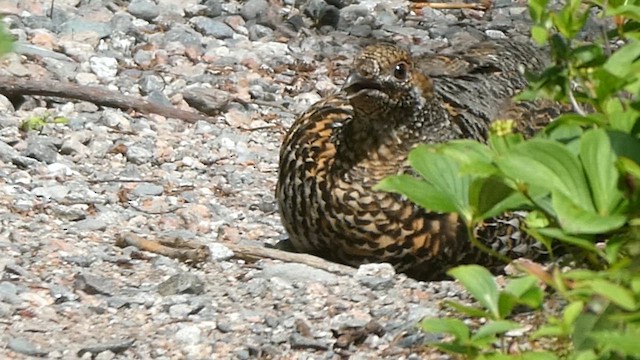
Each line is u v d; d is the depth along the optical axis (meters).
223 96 15.05
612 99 6.61
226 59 16.47
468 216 5.97
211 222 11.85
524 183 5.94
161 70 15.84
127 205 12.13
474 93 11.54
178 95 15.02
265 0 18.36
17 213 11.54
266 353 8.98
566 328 5.80
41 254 10.52
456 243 10.24
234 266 10.51
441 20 19.06
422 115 10.48
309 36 17.81
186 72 15.91
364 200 10.24
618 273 5.82
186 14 17.78
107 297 9.76
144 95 15.16
